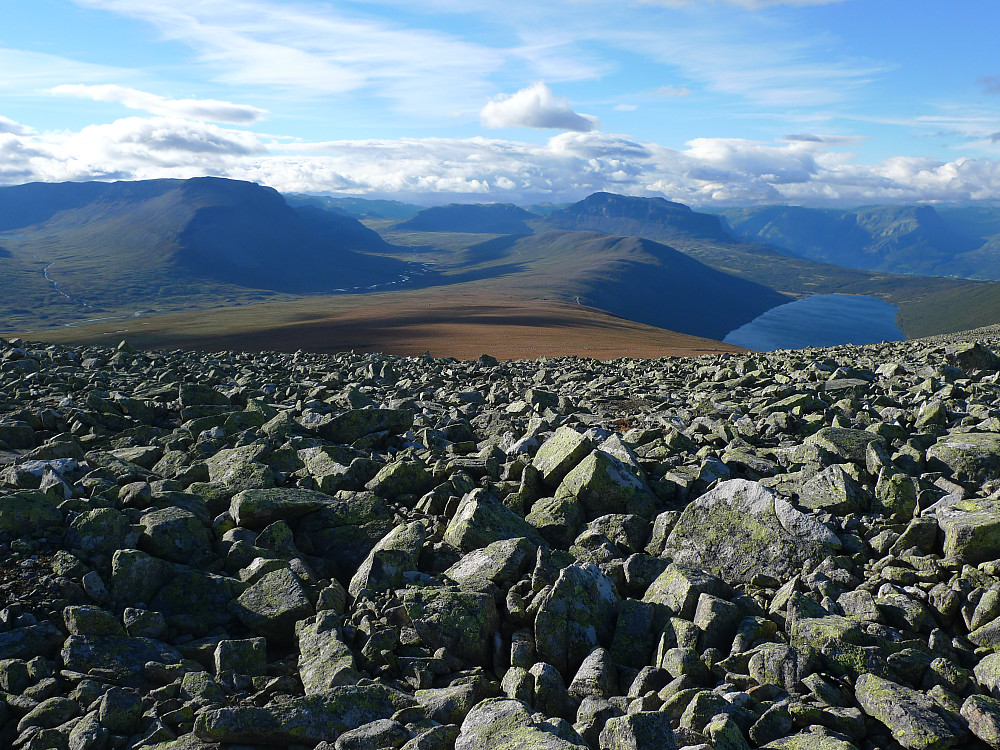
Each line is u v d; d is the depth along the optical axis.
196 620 9.32
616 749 6.31
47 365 35.28
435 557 10.99
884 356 40.66
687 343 111.94
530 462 14.64
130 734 7.16
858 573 9.82
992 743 6.08
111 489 12.59
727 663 7.69
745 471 14.55
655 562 10.34
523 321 163.25
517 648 8.29
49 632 8.62
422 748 6.42
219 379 30.56
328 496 13.10
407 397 27.59
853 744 6.24
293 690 7.87
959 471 12.36
